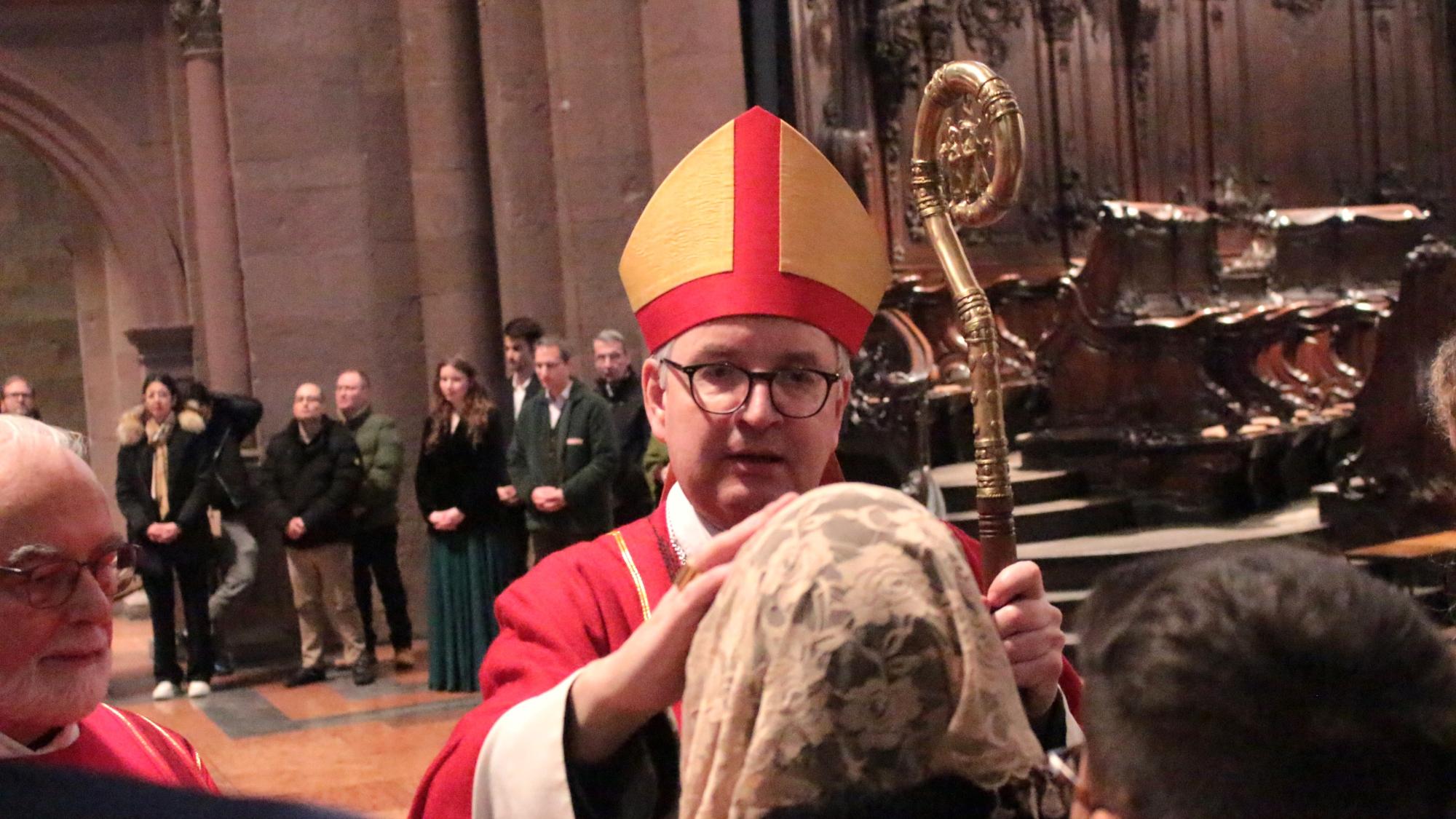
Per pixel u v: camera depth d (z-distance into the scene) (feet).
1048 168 37.06
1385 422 24.56
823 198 5.32
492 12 27.53
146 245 32.91
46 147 32.37
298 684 24.43
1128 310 28.58
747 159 5.28
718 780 3.04
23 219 44.78
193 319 32.91
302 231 27.86
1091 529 26.89
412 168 28.37
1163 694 2.61
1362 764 2.51
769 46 28.96
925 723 2.97
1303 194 42.63
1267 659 2.56
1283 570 2.74
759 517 3.72
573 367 26.63
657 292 5.36
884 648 2.95
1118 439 28.07
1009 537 4.86
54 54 32.24
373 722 21.24
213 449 24.64
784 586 3.05
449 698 22.71
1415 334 24.06
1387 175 44.06
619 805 4.26
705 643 3.30
